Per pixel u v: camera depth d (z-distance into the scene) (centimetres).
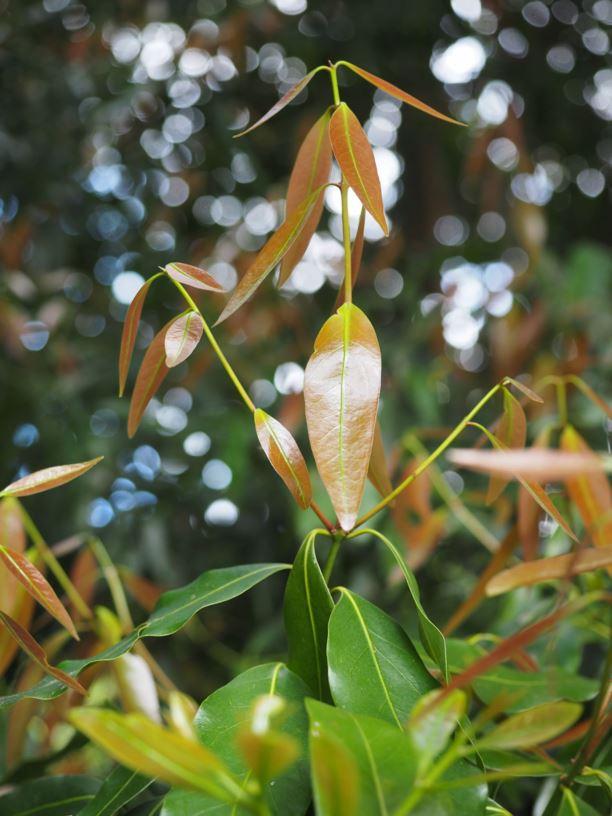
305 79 38
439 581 109
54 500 119
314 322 129
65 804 47
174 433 123
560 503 58
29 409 124
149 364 39
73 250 151
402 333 126
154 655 117
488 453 22
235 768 32
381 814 26
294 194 41
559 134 159
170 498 125
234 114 147
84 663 39
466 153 142
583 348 91
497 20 153
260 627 121
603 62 161
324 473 32
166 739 23
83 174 146
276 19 140
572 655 60
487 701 45
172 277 38
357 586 106
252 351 122
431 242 149
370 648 36
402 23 150
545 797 52
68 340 133
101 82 141
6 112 144
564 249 158
